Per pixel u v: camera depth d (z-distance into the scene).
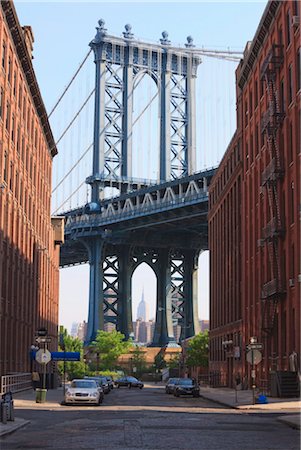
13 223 63.16
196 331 161.75
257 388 58.59
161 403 44.84
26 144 71.31
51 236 95.88
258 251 60.41
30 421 27.25
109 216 139.88
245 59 65.31
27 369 71.44
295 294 46.66
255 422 28.52
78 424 26.44
